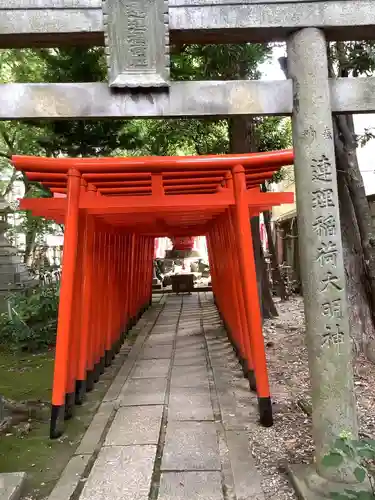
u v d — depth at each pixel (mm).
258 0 3180
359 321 6656
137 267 11828
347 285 6730
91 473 3842
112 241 7965
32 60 10125
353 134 6496
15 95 3172
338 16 3209
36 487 3725
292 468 3629
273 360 7215
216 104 3234
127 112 3207
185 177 5191
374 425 4523
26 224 13852
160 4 3158
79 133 8664
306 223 3279
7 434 4809
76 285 5660
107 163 4652
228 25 3186
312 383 3316
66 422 5113
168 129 10461
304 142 3246
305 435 4438
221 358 7637
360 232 6559
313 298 3275
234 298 7059
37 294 9523
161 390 6039
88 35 3234
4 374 7324
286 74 3469
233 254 6344
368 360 6430
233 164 4750
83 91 3193
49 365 7836
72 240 4801
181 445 4324
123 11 3152
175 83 3211
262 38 3367
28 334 8602
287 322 9984
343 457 2896
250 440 4387
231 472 3793
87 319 5910
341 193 6645
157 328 10797
